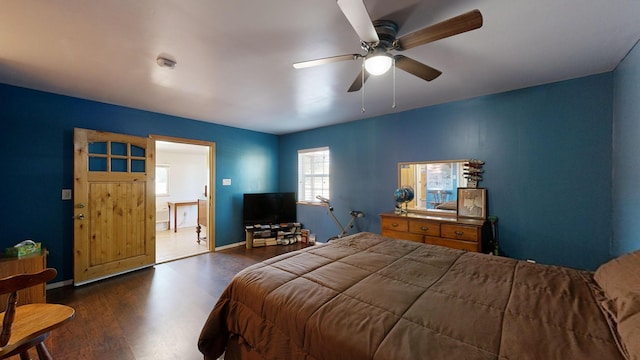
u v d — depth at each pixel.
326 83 2.65
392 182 3.90
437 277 1.50
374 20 1.58
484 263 1.74
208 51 2.00
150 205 3.69
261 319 1.34
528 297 1.24
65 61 2.16
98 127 3.27
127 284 3.08
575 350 0.85
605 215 2.42
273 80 2.57
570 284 1.37
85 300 2.67
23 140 2.80
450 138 3.31
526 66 2.27
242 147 5.01
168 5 1.46
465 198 3.17
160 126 3.84
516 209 2.87
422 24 1.65
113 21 1.61
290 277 1.52
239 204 4.97
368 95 3.03
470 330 0.98
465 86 2.75
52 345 1.94
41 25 1.64
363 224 4.26
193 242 5.25
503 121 2.94
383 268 1.65
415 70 1.86
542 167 2.72
